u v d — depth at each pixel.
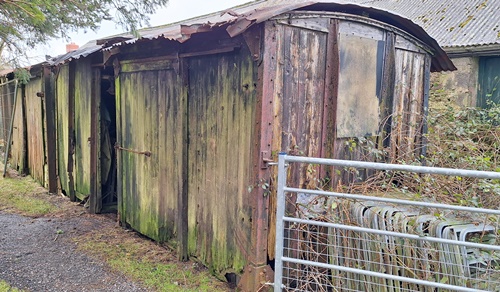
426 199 2.99
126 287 3.12
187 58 3.43
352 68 3.28
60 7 3.96
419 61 4.02
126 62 4.31
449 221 2.63
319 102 3.06
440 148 3.92
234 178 3.00
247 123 2.84
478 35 6.21
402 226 2.63
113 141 5.59
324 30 3.00
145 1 4.53
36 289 3.03
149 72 3.97
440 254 2.51
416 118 4.07
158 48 3.72
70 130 5.80
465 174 2.01
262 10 2.68
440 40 6.53
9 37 4.19
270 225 2.85
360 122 3.42
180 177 3.58
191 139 3.48
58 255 3.75
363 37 3.33
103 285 3.14
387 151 3.62
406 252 2.61
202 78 3.29
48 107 6.38
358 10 3.22
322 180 3.15
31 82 7.23
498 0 7.01
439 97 6.66
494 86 6.24
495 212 2.01
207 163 3.30
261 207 2.75
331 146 3.16
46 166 6.65
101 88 5.32
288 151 2.86
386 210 2.78
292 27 2.80
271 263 2.97
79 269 3.44
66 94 5.87
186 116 3.49
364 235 2.78
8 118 8.95
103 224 4.80
